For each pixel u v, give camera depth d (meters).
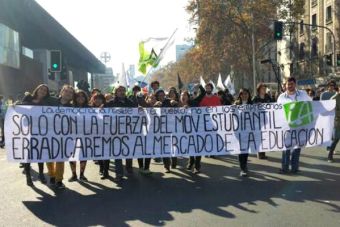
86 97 10.98
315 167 11.80
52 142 9.99
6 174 11.80
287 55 64.94
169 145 10.77
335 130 12.51
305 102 10.97
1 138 20.44
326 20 52.62
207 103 12.65
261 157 13.59
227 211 7.75
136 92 13.71
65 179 10.95
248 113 10.95
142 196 9.01
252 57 52.22
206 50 53.84
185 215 7.57
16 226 7.15
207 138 10.89
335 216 7.31
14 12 44.44
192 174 11.23
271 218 7.27
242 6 51.38
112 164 13.38
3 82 44.50
